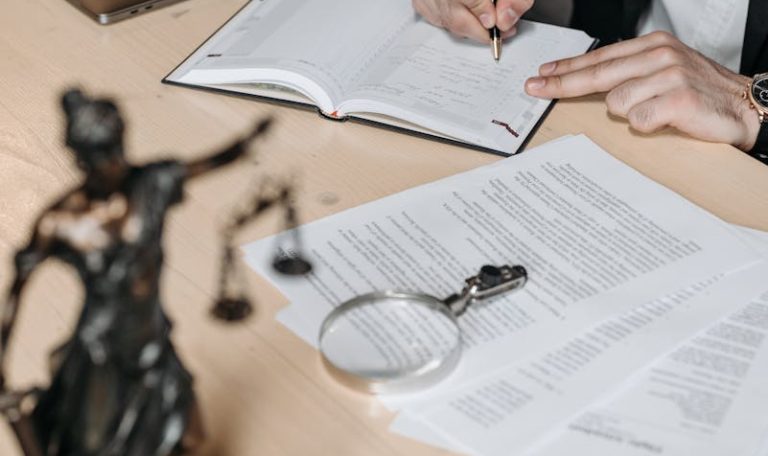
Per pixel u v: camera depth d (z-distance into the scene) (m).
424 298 0.90
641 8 1.76
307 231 1.01
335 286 0.94
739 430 0.81
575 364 0.86
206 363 0.86
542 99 1.25
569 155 1.15
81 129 0.60
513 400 0.83
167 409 0.67
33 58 1.32
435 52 1.31
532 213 1.05
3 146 1.14
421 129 1.18
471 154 1.15
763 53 1.65
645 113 1.20
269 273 0.96
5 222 1.02
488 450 0.78
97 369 0.65
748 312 0.93
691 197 1.11
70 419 0.66
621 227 1.04
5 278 0.94
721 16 1.71
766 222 1.08
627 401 0.83
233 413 0.82
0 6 1.43
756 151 1.26
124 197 0.62
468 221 1.04
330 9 1.37
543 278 0.96
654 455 0.79
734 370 0.86
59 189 1.07
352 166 1.13
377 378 0.82
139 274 0.62
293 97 1.24
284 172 1.11
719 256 1.00
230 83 1.26
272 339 0.89
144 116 1.21
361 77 1.25
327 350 0.85
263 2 1.40
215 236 1.01
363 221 1.03
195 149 1.15
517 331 0.89
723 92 1.25
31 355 0.86
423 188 1.08
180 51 1.35
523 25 1.39
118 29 1.39
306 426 0.81
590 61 1.29
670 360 0.87
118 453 0.66
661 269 0.98
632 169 1.13
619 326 0.90
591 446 0.79
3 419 0.80
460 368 0.85
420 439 0.80
